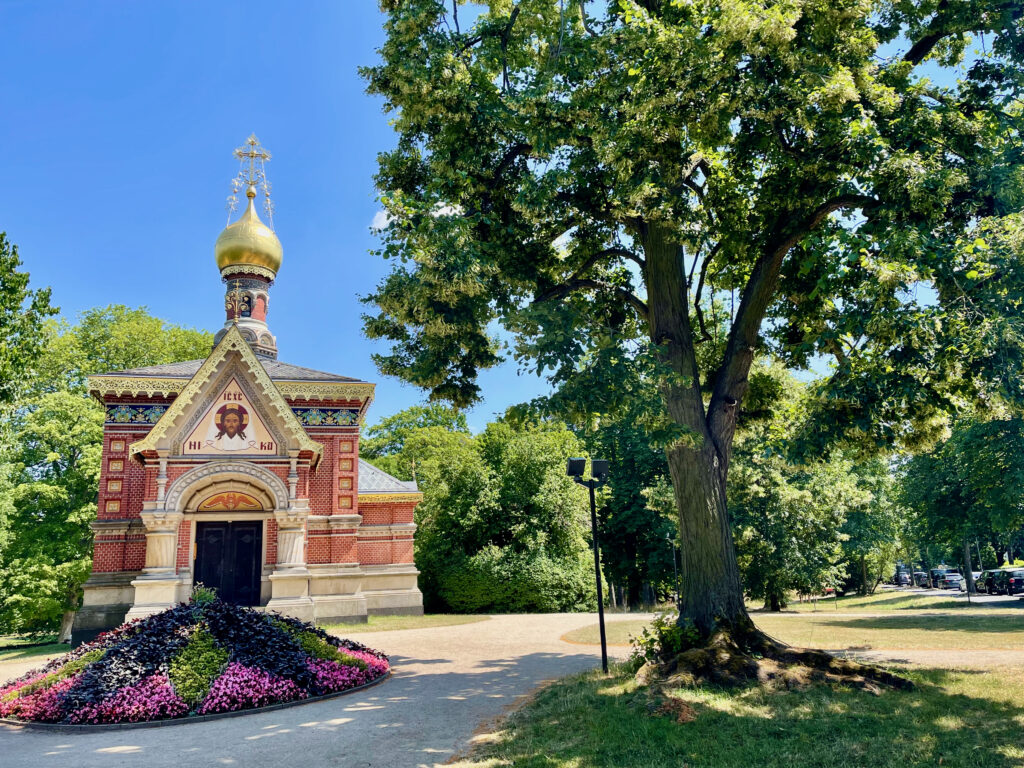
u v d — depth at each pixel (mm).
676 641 11977
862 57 11484
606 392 10953
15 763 8430
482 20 14992
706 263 16359
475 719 9898
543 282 15352
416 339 15109
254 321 34531
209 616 12836
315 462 26594
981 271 9742
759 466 34875
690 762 7340
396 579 30547
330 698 11945
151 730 10117
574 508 38688
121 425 26656
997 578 43562
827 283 10914
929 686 10516
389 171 15039
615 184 13078
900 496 38938
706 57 10688
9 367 15227
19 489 34000
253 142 36031
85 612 24484
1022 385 9297
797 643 16781
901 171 10461
